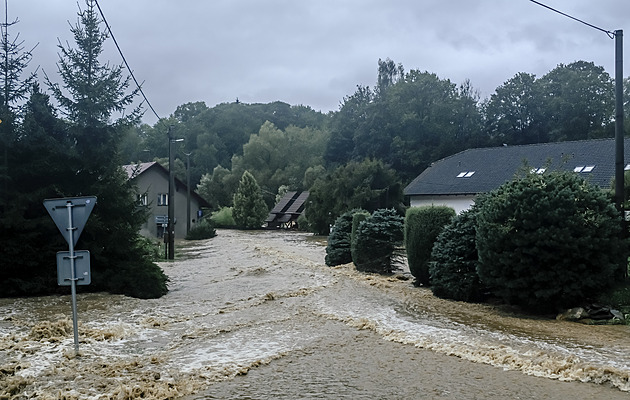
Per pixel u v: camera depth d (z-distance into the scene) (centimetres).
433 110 7394
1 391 631
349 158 8369
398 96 7731
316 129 10562
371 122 7806
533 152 4091
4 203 1441
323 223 5181
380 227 1817
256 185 6994
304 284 1588
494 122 7419
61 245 1504
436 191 4081
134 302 1338
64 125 1585
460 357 780
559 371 698
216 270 2212
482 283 1256
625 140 3653
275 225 7100
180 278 1969
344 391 636
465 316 1095
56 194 1507
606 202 1133
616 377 663
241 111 12206
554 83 7125
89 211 819
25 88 1538
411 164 7031
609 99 6581
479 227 1184
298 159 9388
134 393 620
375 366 739
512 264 1105
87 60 1602
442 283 1311
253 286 1599
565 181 1147
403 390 638
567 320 1048
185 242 4425
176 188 5241
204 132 11181
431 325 1003
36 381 676
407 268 2006
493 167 4091
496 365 738
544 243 1067
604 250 1095
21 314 1173
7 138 1462
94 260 1545
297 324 1026
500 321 1044
